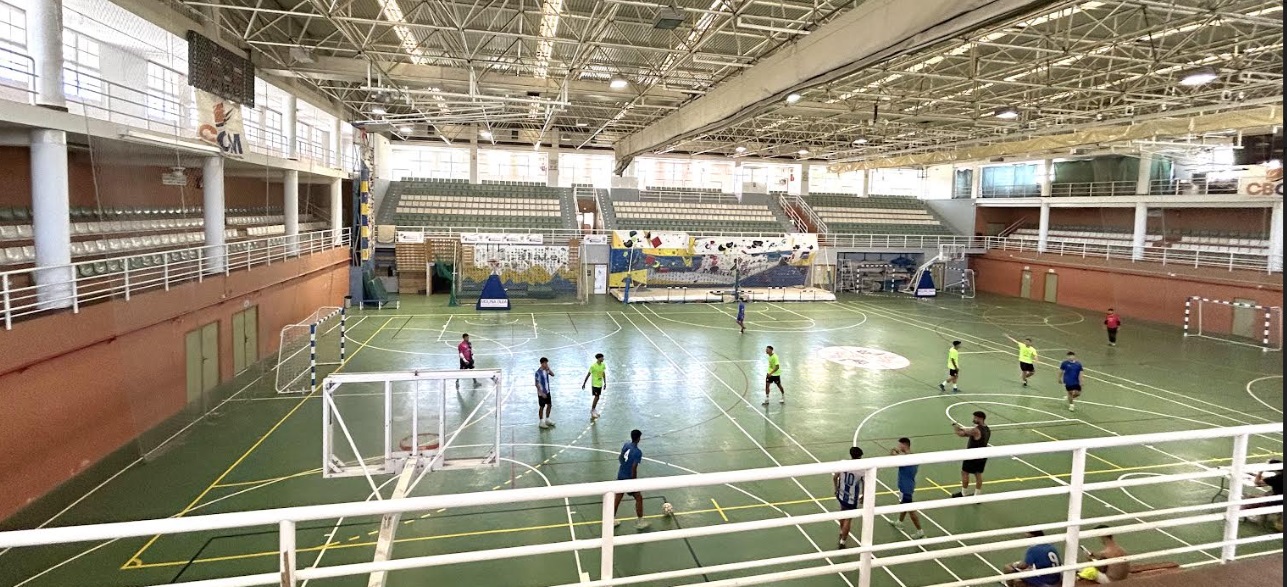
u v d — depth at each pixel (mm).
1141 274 31609
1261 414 16453
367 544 9508
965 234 45656
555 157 44438
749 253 37062
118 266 13195
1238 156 31094
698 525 10328
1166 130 24812
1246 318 26703
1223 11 15648
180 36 15289
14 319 10242
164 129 16891
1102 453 13570
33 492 10188
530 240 35312
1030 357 18844
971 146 34469
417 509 3070
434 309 30359
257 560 8992
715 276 37500
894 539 10008
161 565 8812
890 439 14352
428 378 9391
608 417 15469
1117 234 37094
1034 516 10711
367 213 31312
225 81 16969
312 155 27062
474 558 3398
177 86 17500
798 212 46812
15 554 8945
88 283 12703
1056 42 19578
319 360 19906
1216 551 9516
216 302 16156
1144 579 3920
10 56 14023
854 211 46594
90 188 14781
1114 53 20906
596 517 10484
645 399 16969
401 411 15406
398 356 20641
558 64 22453
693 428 14844
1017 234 44438
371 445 12898
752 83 18000
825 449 13688
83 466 11406
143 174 14180
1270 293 25672
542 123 37531
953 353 18234
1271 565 4074
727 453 13391
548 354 21688
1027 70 20719
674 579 8859
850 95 25953
